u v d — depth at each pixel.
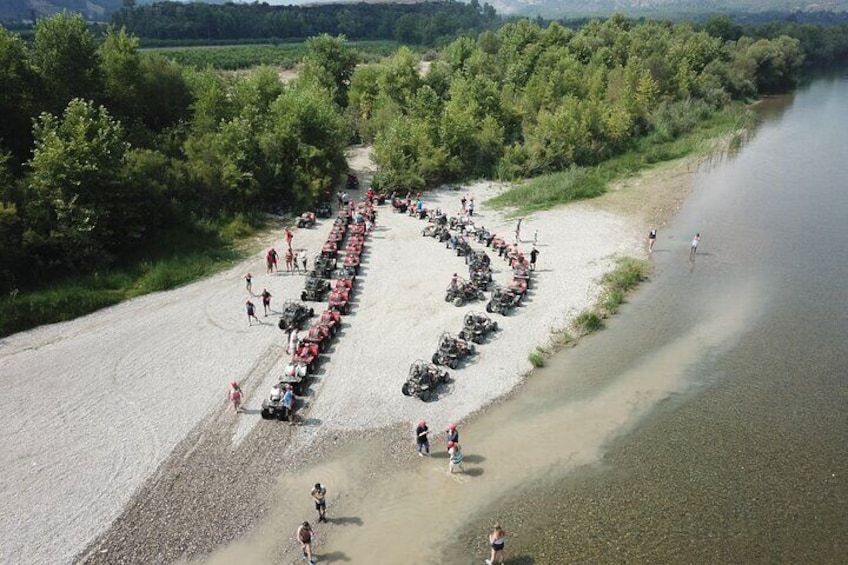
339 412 30.81
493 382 33.50
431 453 28.27
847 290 43.38
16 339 36.81
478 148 74.12
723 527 24.08
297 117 62.56
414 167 66.62
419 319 39.62
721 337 37.84
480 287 43.41
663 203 62.50
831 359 35.22
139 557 23.08
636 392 32.69
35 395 31.61
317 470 27.22
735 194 64.94
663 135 88.12
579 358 35.88
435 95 78.38
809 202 61.97
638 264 47.88
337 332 37.94
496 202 63.94
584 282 44.91
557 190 64.88
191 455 27.89
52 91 54.28
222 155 56.50
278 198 60.59
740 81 122.31
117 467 27.11
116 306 41.16
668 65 107.31
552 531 24.02
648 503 25.27
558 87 90.12
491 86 83.44
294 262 46.62
